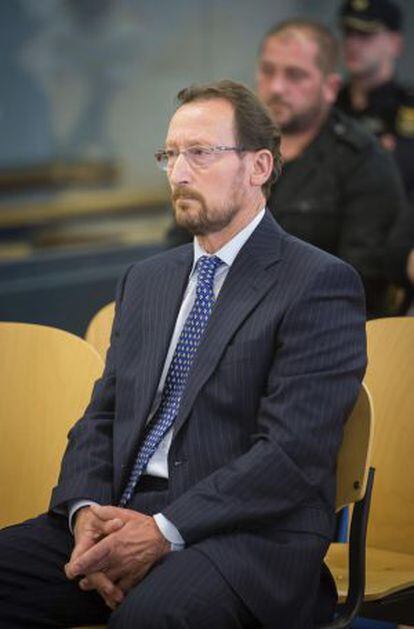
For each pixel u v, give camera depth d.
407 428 6.47
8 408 6.54
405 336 6.50
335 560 6.43
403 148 10.95
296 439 5.39
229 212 5.82
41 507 6.43
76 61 12.54
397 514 6.51
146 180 13.10
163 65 13.10
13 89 12.19
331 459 5.46
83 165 12.68
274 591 5.30
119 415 5.94
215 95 5.87
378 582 6.00
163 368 5.89
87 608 5.60
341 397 5.49
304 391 5.46
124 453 5.79
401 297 8.84
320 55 8.77
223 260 5.88
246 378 5.58
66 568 5.42
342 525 6.86
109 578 5.41
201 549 5.32
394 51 11.37
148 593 5.20
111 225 12.91
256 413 5.59
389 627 7.01
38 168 12.41
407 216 8.55
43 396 6.48
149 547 5.36
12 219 12.31
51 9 12.33
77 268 12.64
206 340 5.70
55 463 6.41
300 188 8.79
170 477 5.63
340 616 5.61
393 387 6.51
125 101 12.91
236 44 13.55
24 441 6.50
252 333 5.61
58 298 12.54
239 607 5.27
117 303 6.30
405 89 11.38
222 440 5.57
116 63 12.79
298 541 5.39
